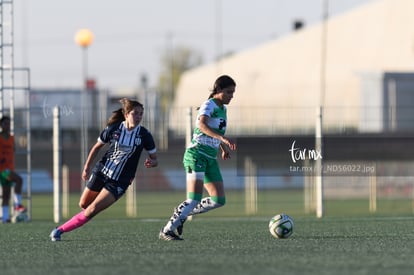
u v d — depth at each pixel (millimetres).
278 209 79500
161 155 79312
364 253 32750
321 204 58844
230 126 85625
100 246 36969
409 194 84062
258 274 26906
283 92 160125
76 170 97000
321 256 31750
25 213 57875
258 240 38938
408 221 52500
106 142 37250
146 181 88562
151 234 43625
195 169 38469
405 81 118125
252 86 171250
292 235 41875
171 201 88125
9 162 57281
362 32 163125
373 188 75688
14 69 58312
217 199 39156
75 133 92188
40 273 28359
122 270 28438
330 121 94375
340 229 45906
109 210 81438
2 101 58625
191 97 178750
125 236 42469
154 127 74938
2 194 57438
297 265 29000
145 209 82250
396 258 30938
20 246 37781
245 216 64375
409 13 156875
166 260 30891
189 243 37656
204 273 27281
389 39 155500
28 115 58938
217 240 39125
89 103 97938
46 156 101812
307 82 160125
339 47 165125
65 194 74125
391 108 84250
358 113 102500
